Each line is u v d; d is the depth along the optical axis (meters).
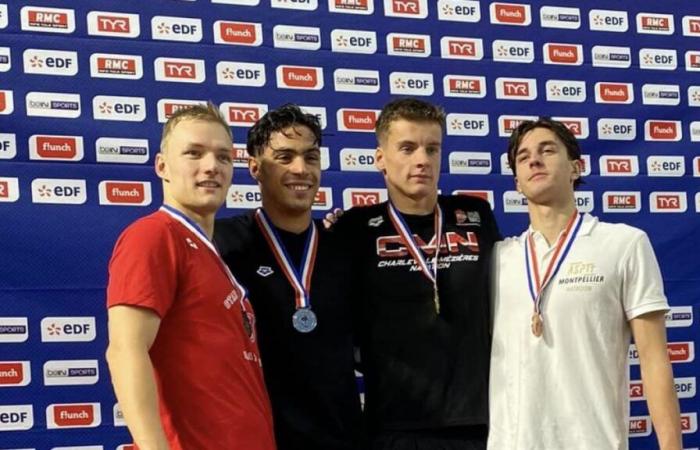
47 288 3.06
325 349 2.54
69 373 3.06
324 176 3.37
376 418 2.63
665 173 3.65
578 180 2.70
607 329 2.50
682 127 3.69
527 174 2.63
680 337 3.60
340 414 2.53
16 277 3.03
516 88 3.56
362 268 2.69
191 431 2.17
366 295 2.67
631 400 3.53
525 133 2.66
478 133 3.51
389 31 3.46
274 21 3.35
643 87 3.67
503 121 3.54
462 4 3.53
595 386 2.46
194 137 2.30
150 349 2.20
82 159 3.12
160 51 3.22
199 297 2.21
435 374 2.60
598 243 2.56
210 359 2.20
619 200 3.60
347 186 3.38
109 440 3.08
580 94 3.62
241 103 3.29
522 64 3.57
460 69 3.51
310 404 2.51
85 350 3.08
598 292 2.50
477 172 3.50
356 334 2.71
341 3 3.41
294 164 2.59
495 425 2.55
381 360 2.62
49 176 3.08
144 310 2.10
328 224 2.77
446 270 2.67
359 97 3.41
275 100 3.33
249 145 2.69
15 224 3.04
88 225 3.11
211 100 3.26
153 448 2.00
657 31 3.71
